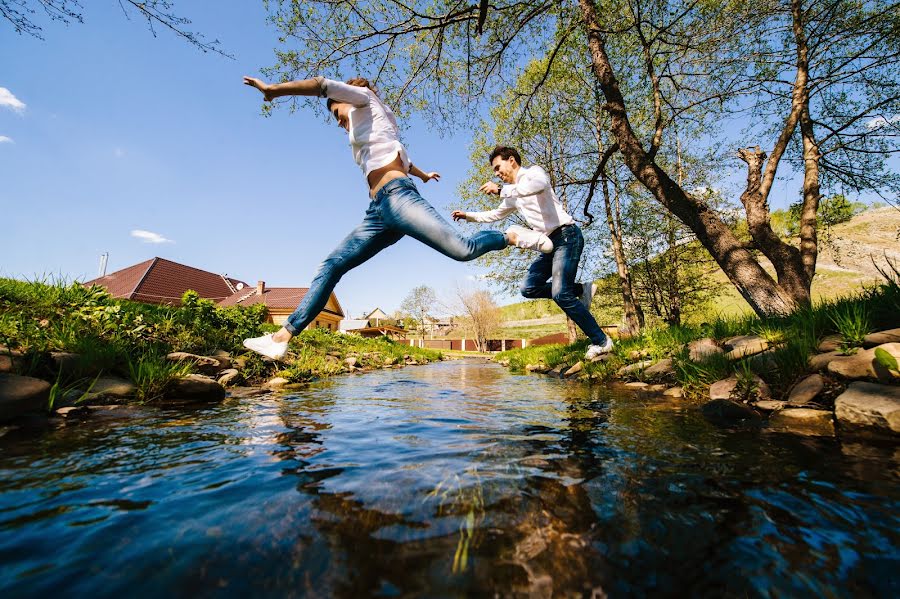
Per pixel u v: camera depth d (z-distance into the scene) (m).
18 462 1.24
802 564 0.70
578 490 1.04
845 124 5.86
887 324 2.50
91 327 3.31
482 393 3.43
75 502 0.93
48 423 1.85
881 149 5.99
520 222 10.61
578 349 7.09
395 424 1.96
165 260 21.73
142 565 0.66
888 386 1.78
